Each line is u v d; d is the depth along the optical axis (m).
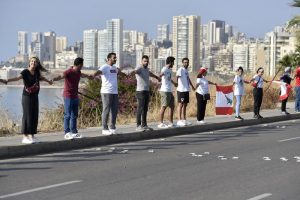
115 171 11.04
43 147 13.90
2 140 14.48
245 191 9.17
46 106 19.86
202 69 19.75
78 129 17.61
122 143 15.84
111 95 15.86
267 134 18.28
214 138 17.09
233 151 14.05
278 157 13.02
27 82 13.64
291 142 16.02
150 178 10.28
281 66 36.12
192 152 13.88
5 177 10.38
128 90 22.81
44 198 8.62
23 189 9.27
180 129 18.36
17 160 12.55
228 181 10.02
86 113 20.94
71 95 14.73
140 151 14.08
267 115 23.84
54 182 9.88
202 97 19.67
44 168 11.42
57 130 17.66
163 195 8.84
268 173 10.88
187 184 9.74
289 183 9.88
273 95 29.66
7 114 17.48
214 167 11.57
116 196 8.76
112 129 16.00
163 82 17.94
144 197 8.70
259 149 14.45
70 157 13.01
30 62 13.75
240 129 20.02
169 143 15.81
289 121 23.64
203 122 19.81
